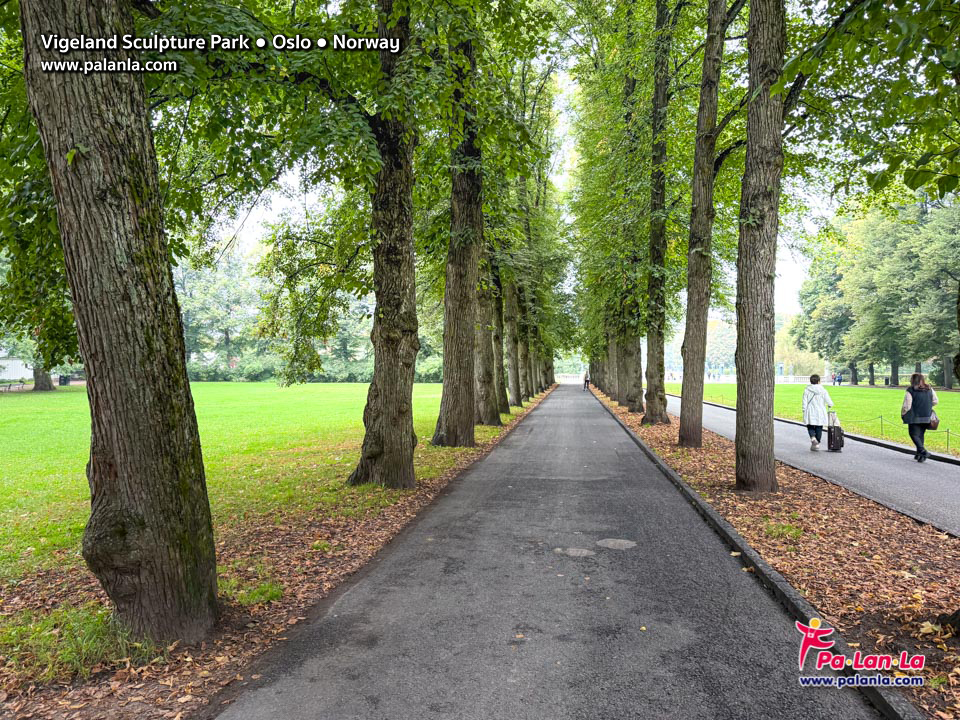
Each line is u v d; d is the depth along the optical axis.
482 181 15.02
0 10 6.38
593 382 64.25
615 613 4.55
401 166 9.45
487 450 14.75
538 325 35.25
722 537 6.73
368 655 3.90
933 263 45.75
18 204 5.92
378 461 9.82
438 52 9.91
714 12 12.43
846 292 57.25
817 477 10.15
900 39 3.48
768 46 8.51
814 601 4.61
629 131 18.25
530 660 3.79
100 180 3.80
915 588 4.82
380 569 5.71
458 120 9.77
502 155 10.30
